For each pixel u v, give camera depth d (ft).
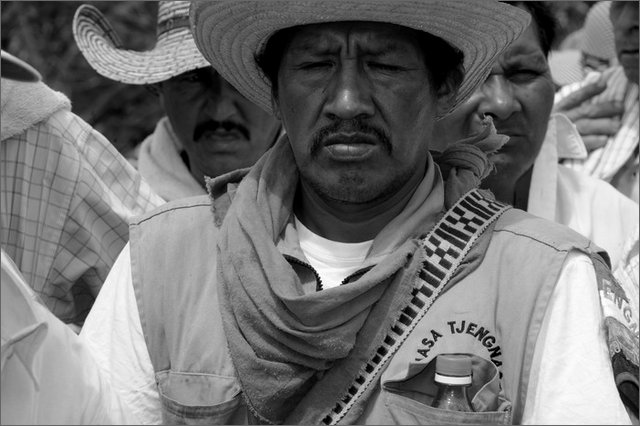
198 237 11.19
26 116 13.14
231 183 11.58
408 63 10.54
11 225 13.29
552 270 10.27
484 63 11.64
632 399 10.13
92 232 13.67
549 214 15.78
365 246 10.93
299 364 10.32
